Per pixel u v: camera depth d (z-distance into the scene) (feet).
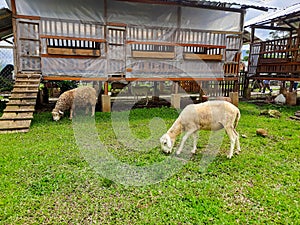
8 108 19.11
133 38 26.37
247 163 12.62
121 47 24.91
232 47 29.30
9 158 12.58
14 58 22.63
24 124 17.99
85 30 24.13
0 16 24.44
